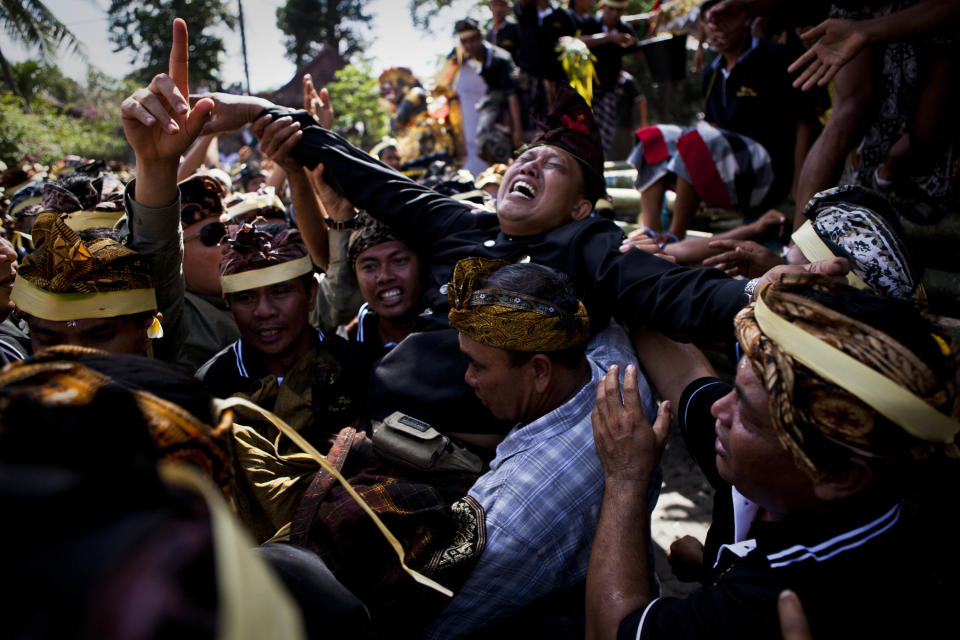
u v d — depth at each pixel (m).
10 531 0.54
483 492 1.63
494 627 1.64
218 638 0.51
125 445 0.64
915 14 2.12
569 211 2.14
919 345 0.95
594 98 5.63
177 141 1.70
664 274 1.83
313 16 27.81
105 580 0.51
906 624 1.04
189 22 20.66
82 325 1.57
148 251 1.81
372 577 1.50
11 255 1.74
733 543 1.35
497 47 6.32
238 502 1.68
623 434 1.46
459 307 1.63
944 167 2.61
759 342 1.05
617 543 1.36
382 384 1.91
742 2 3.33
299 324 2.01
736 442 1.11
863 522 1.06
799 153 3.62
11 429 0.60
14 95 16.48
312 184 2.82
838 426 0.95
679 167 3.43
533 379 1.65
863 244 1.67
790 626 0.88
